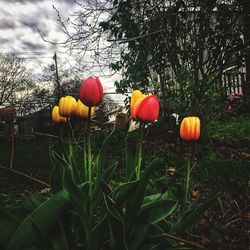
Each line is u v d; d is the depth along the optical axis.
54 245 2.01
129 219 2.11
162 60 9.25
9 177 6.50
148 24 8.89
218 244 3.23
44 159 8.45
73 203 2.04
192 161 5.39
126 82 9.05
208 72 9.48
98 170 2.26
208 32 8.88
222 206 3.66
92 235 2.03
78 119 2.40
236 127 8.73
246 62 9.71
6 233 2.07
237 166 3.94
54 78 20.47
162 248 2.21
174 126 8.73
